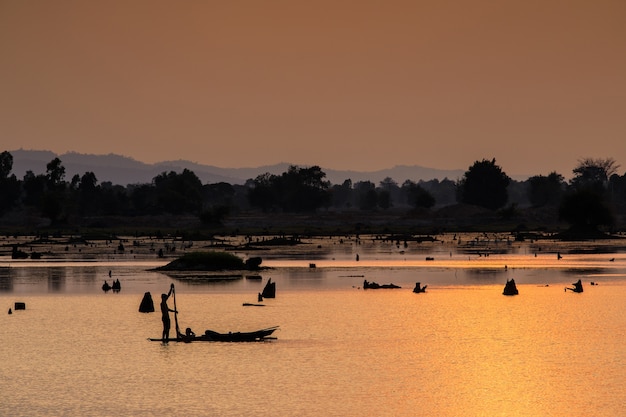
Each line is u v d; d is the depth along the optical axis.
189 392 108.75
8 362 127.38
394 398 105.88
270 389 110.12
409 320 170.12
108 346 140.00
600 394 107.88
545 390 110.00
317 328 159.38
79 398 106.00
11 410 100.56
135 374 118.81
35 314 180.38
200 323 166.38
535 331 155.75
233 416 97.81
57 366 124.31
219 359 129.00
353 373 119.69
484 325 163.12
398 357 130.75
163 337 144.62
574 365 125.00
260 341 144.50
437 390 110.00
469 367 123.69
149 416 97.81
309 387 111.38
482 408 101.50
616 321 168.12
